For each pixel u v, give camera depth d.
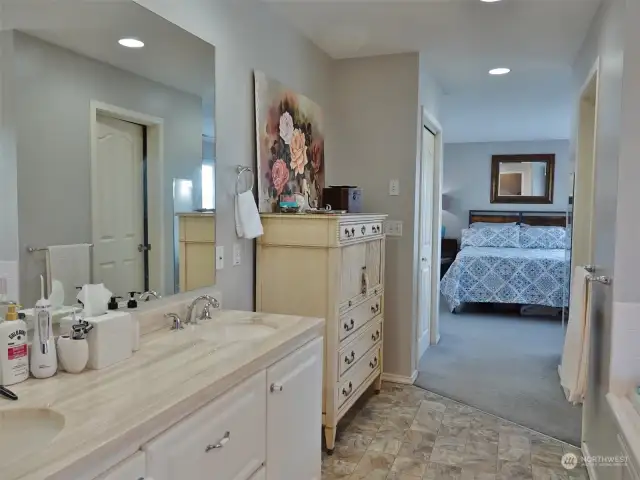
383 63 3.72
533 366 4.19
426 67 3.92
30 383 1.35
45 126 1.59
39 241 1.57
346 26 3.10
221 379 1.40
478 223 8.11
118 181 1.87
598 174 2.45
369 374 3.27
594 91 3.10
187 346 1.73
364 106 3.79
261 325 2.09
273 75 2.91
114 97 1.84
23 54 1.52
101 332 1.47
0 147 1.46
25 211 1.53
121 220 1.88
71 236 1.68
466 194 8.38
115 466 1.05
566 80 4.32
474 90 4.71
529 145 8.00
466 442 2.81
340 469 2.51
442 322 5.88
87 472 0.98
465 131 7.15
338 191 3.34
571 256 3.74
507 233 7.47
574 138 3.71
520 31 3.13
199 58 2.27
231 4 2.49
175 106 2.14
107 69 1.81
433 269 4.80
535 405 3.35
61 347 1.42
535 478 2.44
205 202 2.35
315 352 2.07
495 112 5.73
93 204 1.76
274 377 1.73
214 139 2.40
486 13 2.86
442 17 2.93
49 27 1.60
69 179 1.67
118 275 1.87
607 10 2.36
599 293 2.31
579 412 3.23
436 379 3.86
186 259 2.23
